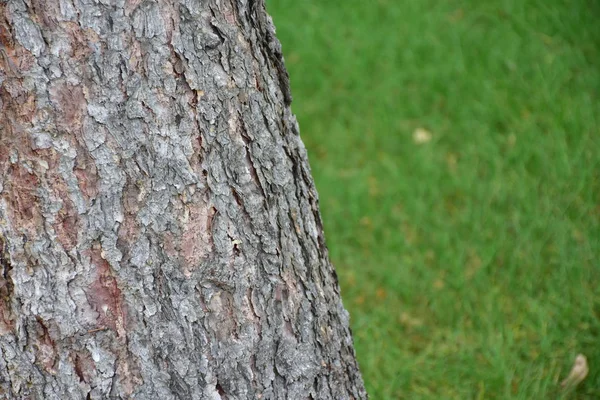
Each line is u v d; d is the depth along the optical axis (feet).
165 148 5.40
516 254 7.42
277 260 5.63
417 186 8.54
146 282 5.47
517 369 6.85
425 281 7.45
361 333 7.18
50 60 5.26
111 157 5.36
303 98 10.23
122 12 5.28
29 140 5.31
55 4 5.24
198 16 5.37
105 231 5.41
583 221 7.59
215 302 5.56
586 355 6.86
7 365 5.50
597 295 7.14
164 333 5.52
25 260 5.40
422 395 6.83
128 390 5.54
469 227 7.91
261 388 5.67
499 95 9.34
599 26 9.84
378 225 8.21
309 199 5.78
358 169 9.06
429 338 7.18
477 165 8.62
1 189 5.34
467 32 10.44
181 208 5.45
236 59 5.46
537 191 8.02
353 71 10.32
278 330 5.66
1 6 5.21
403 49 10.44
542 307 7.13
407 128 9.47
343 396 5.90
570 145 8.49
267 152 5.57
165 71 5.35
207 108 5.42
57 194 5.35
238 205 5.53
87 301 5.45
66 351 5.48
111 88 5.32
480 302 7.27
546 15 10.23
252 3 5.51
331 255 7.97
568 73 9.28
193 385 5.58
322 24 11.16
